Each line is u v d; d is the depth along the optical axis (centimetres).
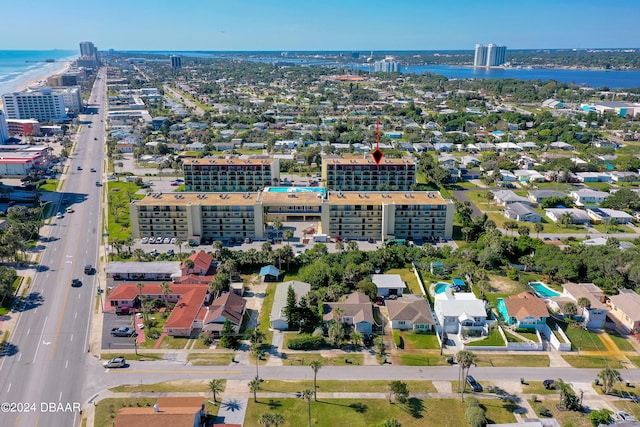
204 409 11819
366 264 18938
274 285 18412
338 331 14450
